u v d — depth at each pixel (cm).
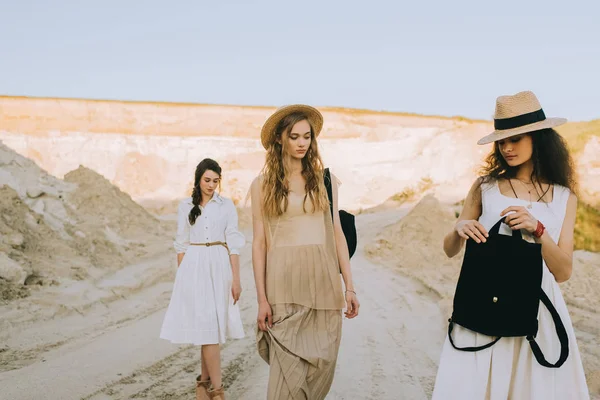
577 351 295
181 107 6475
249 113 6606
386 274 1407
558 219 305
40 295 869
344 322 841
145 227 1839
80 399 486
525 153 312
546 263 298
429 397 509
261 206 382
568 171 314
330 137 6041
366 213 3381
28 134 5219
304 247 375
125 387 524
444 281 1244
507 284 287
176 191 4666
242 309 941
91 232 1355
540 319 292
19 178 1459
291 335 359
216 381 467
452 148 4525
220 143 5222
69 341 686
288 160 384
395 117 6925
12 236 1035
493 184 321
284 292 369
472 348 292
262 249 383
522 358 290
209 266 483
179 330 470
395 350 675
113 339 705
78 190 1734
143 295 1028
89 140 5138
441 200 2989
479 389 287
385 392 521
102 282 1058
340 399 501
